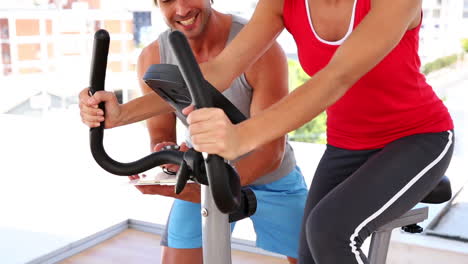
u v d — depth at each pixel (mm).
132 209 3191
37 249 2666
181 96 1096
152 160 1228
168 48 1869
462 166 3713
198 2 1702
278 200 1938
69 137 4883
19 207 3215
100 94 1301
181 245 1978
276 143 1798
